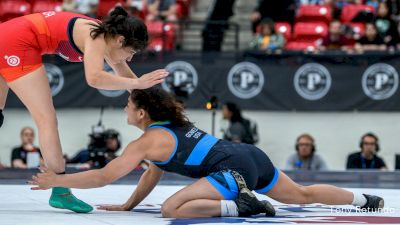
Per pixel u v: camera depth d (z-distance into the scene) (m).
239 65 18.62
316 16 22.16
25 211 8.16
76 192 11.26
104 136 14.85
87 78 7.41
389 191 12.02
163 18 22.67
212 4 23.98
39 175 7.67
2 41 7.80
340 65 18.56
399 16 21.22
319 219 7.34
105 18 7.62
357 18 21.91
